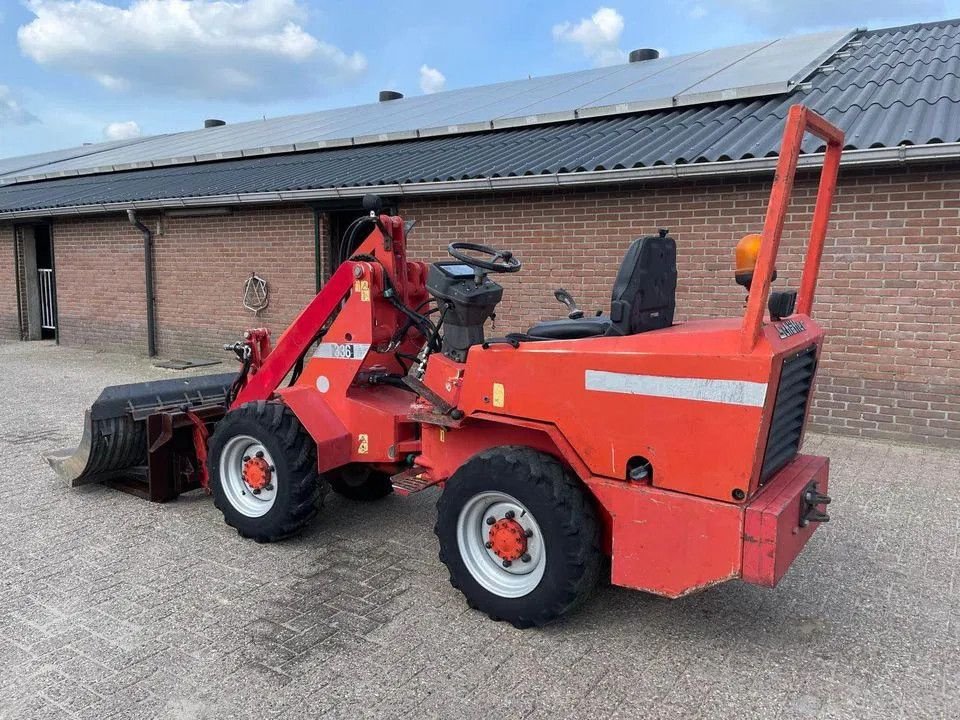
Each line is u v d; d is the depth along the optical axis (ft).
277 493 14.10
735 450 9.39
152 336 40.22
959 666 10.39
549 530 10.66
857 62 29.78
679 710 9.45
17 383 32.19
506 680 10.09
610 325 11.03
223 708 9.48
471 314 12.44
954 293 20.36
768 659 10.59
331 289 14.44
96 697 9.69
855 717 9.30
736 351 9.30
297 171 34.71
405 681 10.05
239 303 36.58
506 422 11.25
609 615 11.83
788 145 8.88
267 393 15.52
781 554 9.57
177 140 58.23
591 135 28.50
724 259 23.62
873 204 21.09
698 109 28.45
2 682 10.00
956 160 18.99
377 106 50.14
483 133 33.81
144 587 12.76
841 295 21.86
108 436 16.70
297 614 11.85
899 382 21.38
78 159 58.29
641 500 10.11
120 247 41.09
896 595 12.42
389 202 30.40
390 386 15.21
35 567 13.52
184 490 16.93
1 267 47.85
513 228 27.76
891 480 18.11
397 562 13.82
